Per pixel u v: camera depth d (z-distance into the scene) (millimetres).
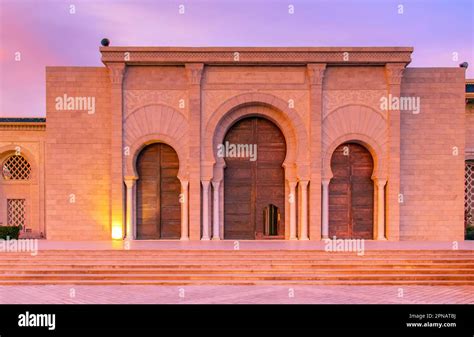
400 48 21703
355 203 22922
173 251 17562
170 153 22953
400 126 22422
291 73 22266
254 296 13711
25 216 26562
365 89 22312
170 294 14000
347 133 22344
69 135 22453
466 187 26250
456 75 22453
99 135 22500
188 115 22250
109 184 22500
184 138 22344
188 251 17578
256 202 23031
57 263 16781
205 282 15539
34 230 26344
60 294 14055
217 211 22438
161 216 22906
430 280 15805
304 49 21719
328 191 22781
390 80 21984
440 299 13438
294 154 22531
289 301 13109
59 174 22438
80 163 22453
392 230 21953
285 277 15836
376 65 22203
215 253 17547
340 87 22312
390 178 22016
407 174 22453
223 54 21875
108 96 22516
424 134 22516
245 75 22266
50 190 22422
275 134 23172
